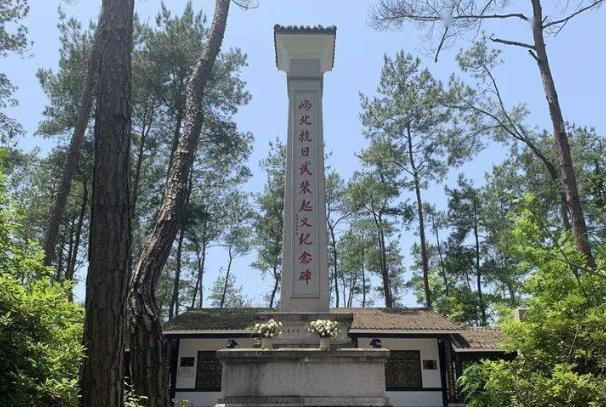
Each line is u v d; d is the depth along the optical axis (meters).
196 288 28.58
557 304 6.24
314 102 10.89
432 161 22.94
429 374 16.89
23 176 19.56
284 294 9.64
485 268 25.91
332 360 7.86
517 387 6.07
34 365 3.73
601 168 18.14
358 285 33.81
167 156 21.97
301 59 11.19
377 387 7.72
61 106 19.73
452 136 17.31
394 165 23.58
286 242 9.95
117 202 4.48
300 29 11.11
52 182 21.75
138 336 5.47
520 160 21.94
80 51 19.06
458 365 16.22
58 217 9.24
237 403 7.59
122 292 4.31
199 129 7.21
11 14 15.51
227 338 16.92
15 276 4.44
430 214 27.80
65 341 4.27
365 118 23.19
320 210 10.12
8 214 4.43
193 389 16.47
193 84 7.50
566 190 8.45
